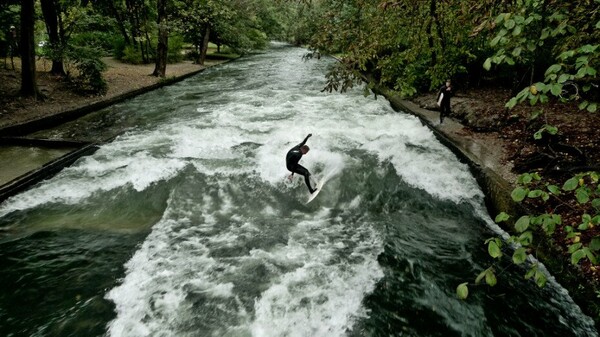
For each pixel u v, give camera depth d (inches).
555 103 510.6
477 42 426.9
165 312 199.3
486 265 247.9
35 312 198.2
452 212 323.3
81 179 343.9
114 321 192.9
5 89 553.3
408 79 230.2
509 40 119.5
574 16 121.2
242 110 616.4
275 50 2187.5
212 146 431.8
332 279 228.8
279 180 358.0
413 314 204.2
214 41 1476.4
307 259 249.0
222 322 193.8
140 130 487.2
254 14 1710.1
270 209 317.1
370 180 370.3
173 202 317.7
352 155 420.2
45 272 228.5
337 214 316.2
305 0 274.8
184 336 185.0
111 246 256.8
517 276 236.5
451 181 364.8
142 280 223.0
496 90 676.7
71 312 198.2
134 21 1063.0
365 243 271.6
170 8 897.5
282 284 222.7
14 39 644.1
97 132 467.5
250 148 428.8
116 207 306.2
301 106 656.4
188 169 369.4
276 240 270.2
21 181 315.9
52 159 369.7
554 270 227.0
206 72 1115.3
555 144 351.6
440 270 241.8
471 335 192.1
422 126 532.1
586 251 95.5
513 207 278.4
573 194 272.5
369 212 322.3
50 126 480.1
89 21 794.2
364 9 221.3
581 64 102.6
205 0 953.5
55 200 310.3
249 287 219.5
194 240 267.0
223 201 324.2
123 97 655.1
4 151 391.5
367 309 206.2
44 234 267.6
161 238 268.2
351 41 216.1
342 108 647.8
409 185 365.4
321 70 1204.5
